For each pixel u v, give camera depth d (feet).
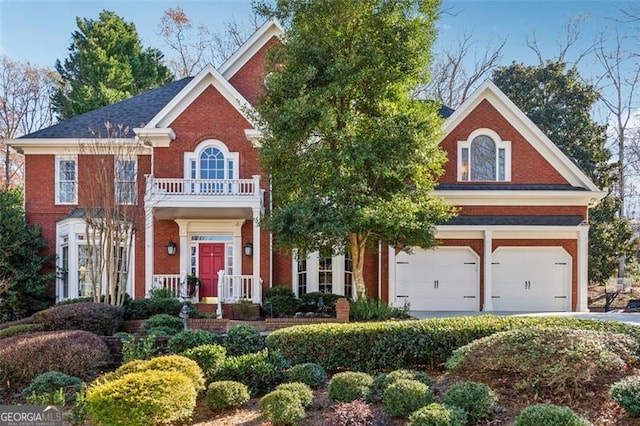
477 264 60.03
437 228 57.72
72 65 114.11
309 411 22.15
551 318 29.48
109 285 46.44
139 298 55.16
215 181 55.42
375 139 43.47
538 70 103.55
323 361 28.86
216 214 58.39
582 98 100.07
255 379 25.48
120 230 48.32
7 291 54.44
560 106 100.94
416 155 43.09
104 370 30.94
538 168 61.77
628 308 63.82
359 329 28.84
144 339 32.99
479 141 62.08
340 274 61.00
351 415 18.80
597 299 89.51
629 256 99.45
